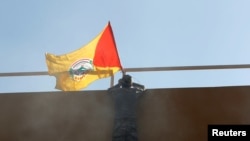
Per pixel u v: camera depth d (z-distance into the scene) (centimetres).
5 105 1221
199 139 1144
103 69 1391
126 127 1119
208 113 1164
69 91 1220
